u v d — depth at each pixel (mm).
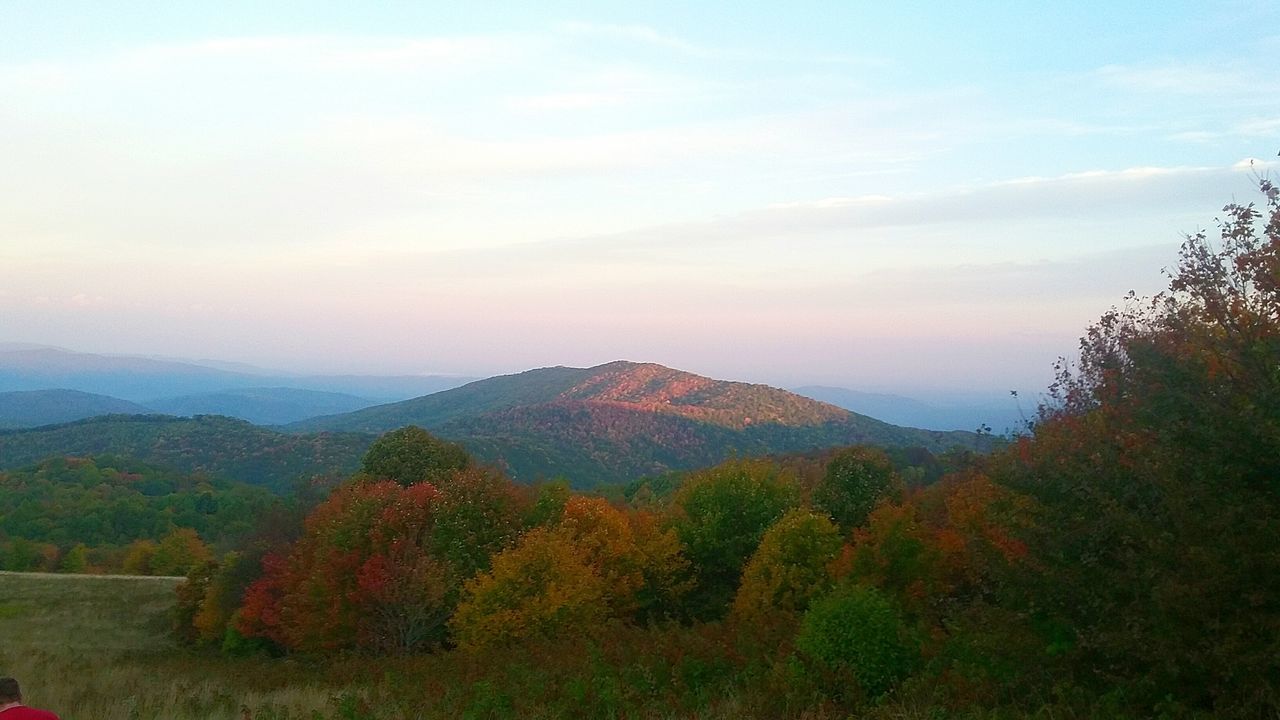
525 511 33406
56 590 45844
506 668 15008
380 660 21469
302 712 13070
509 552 26062
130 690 17219
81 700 15477
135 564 63500
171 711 14055
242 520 74875
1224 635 8203
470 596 26422
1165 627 8547
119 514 75188
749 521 34094
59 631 37938
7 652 24359
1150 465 9078
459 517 30438
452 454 42188
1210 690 8414
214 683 19453
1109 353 12172
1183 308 10180
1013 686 10133
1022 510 10938
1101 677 9625
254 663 28094
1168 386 9164
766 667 12898
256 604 32469
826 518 26875
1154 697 8984
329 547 29281
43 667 20875
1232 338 9289
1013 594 10453
